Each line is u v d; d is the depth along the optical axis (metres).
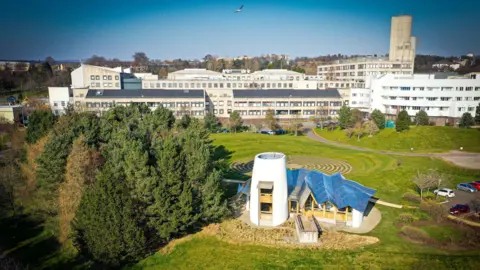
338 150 113.12
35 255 57.03
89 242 50.66
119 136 67.12
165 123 88.50
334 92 181.50
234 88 191.25
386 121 136.88
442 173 84.19
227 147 115.50
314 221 58.75
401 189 76.12
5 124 126.50
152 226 54.47
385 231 56.78
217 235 56.75
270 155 63.03
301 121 166.00
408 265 46.88
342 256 49.66
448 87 146.00
